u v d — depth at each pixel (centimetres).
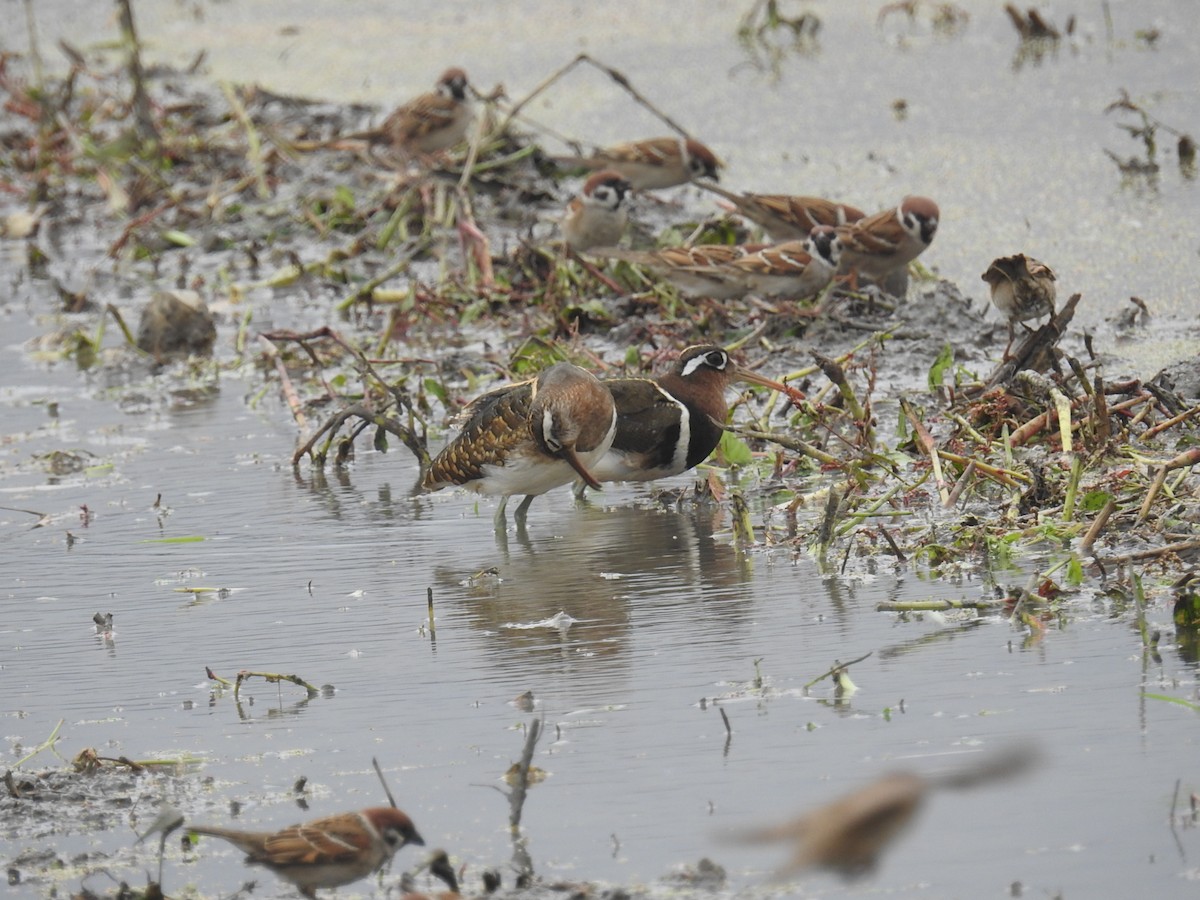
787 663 953
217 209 2391
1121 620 978
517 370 1616
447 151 2455
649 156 2153
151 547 1259
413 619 1075
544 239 2070
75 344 1922
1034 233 1952
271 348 1839
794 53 2984
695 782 818
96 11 3797
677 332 1722
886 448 1330
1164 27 2892
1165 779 788
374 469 1441
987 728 848
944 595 1043
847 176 2247
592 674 960
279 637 1060
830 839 439
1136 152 2217
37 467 1490
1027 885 713
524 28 3372
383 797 831
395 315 1778
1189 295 1697
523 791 789
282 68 3180
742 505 1173
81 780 873
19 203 2631
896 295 1809
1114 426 1281
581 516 1283
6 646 1077
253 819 818
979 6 3225
